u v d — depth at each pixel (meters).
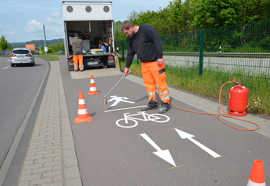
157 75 4.97
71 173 2.91
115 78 10.74
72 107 5.99
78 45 12.90
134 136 3.96
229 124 4.34
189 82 7.82
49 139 3.99
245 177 2.70
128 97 6.91
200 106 5.60
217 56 7.44
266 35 5.65
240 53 6.43
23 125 4.85
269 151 3.28
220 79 7.14
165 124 4.48
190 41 8.91
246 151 3.30
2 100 7.34
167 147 3.51
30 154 3.46
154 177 2.76
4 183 2.80
